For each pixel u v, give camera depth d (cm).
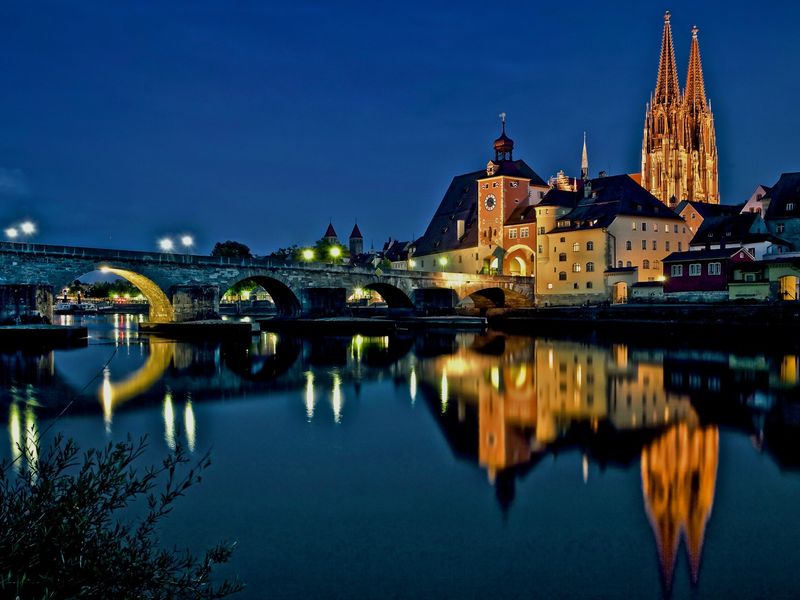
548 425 2992
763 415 3219
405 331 10088
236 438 2720
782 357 5866
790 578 1497
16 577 761
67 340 6988
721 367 5141
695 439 2712
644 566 1546
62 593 791
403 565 1542
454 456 2450
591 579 1488
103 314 18462
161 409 3347
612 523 1808
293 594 1400
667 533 1716
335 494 2011
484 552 1614
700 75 19400
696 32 19362
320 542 1656
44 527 835
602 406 3472
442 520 1816
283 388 4056
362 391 3956
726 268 9888
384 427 2942
